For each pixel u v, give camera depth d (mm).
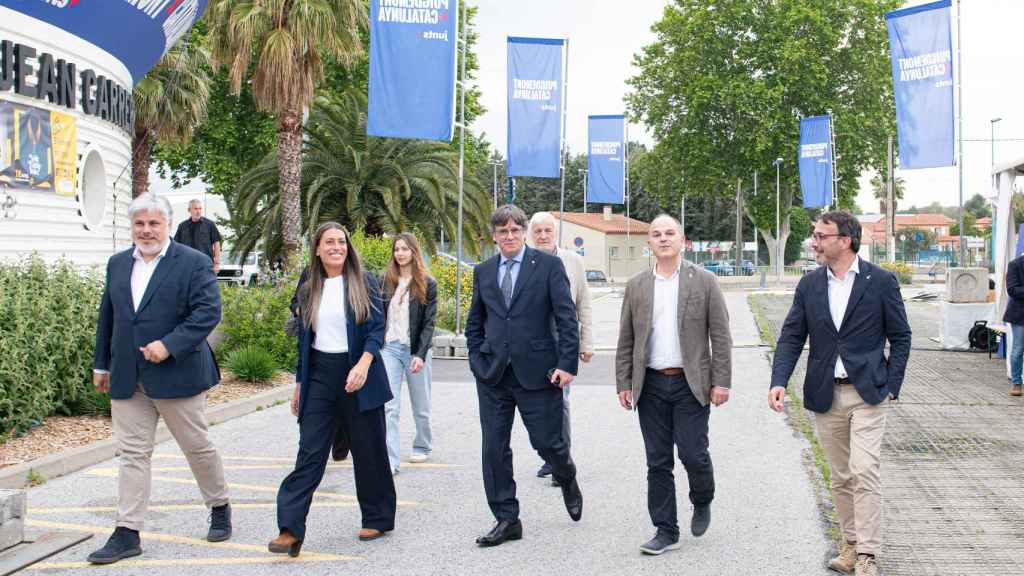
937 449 7531
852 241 4664
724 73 47469
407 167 22469
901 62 18875
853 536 4691
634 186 84938
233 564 4801
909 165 18984
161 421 8336
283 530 4887
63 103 11789
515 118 16375
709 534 5309
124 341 4863
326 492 6344
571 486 5387
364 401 5086
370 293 5199
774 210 54281
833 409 4699
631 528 5441
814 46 46531
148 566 4762
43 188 11555
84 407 8414
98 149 13109
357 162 21375
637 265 73750
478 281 5254
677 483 6523
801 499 6031
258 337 12031
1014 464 7004
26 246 11242
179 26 14484
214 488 5191
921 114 18844
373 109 12945
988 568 4770
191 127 24031
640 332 5004
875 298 4602
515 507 5215
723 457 7270
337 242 5125
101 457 7148
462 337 14828
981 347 14203
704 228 83938
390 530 5336
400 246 6859
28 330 7801
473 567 4762
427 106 12977
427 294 6883
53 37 11570
